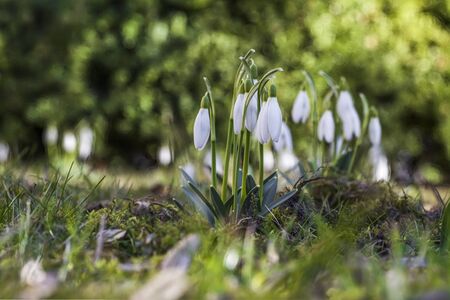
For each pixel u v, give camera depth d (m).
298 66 10.14
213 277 2.55
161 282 2.47
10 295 2.53
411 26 9.98
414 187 6.50
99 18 11.02
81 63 10.97
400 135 10.27
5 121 11.25
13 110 11.22
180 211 3.72
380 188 4.65
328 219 4.08
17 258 3.02
